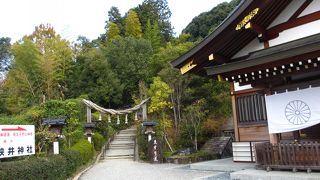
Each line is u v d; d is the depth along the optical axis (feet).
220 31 35.78
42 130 37.04
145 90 74.69
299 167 26.99
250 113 39.37
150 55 115.14
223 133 61.31
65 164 33.42
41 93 88.58
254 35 37.14
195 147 56.95
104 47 127.65
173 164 49.93
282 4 33.78
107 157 64.03
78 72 107.65
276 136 30.58
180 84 62.28
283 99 29.63
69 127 55.01
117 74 111.04
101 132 75.31
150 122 58.90
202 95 62.59
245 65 28.43
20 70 91.81
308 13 33.06
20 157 28.27
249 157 39.01
